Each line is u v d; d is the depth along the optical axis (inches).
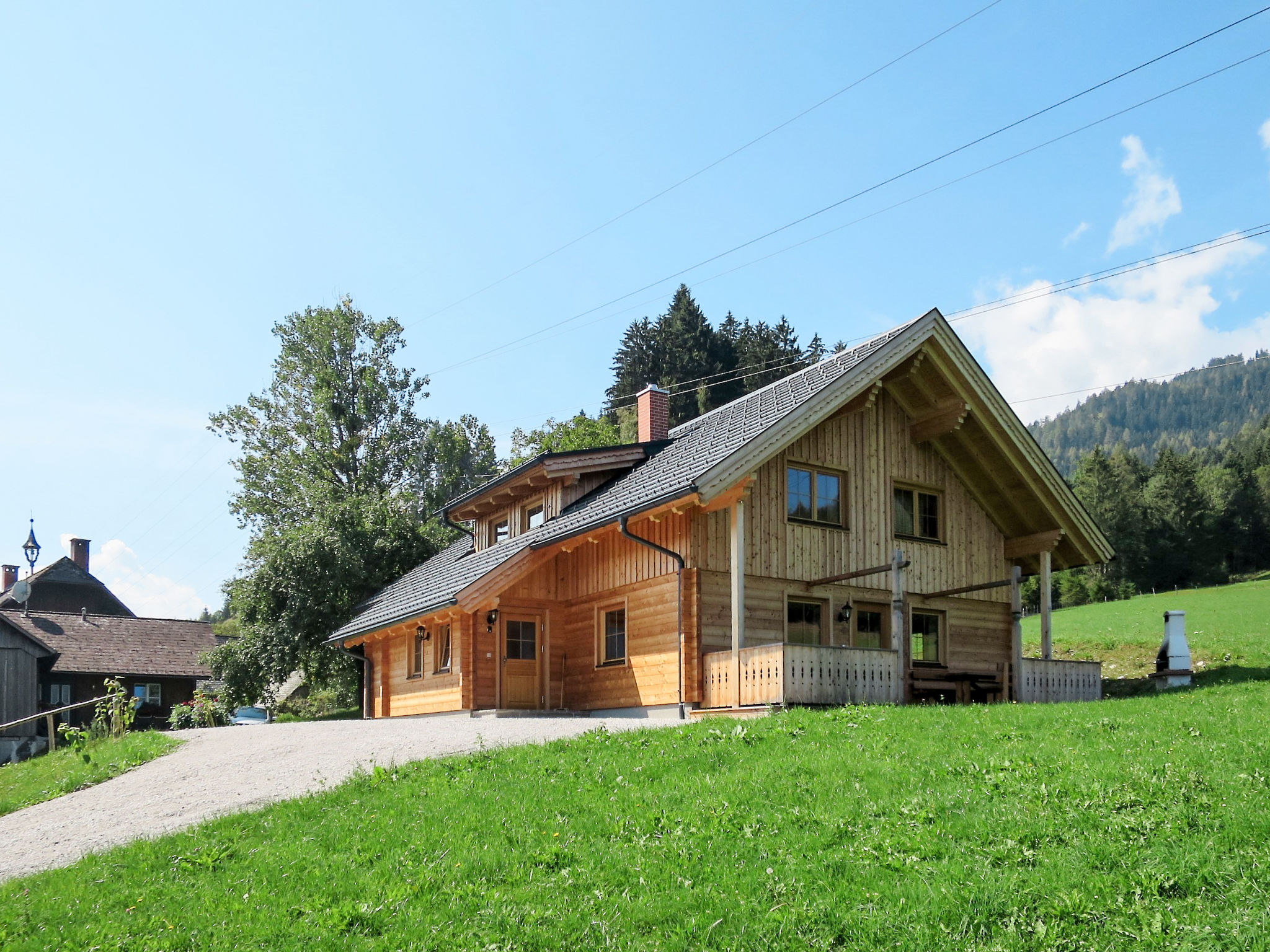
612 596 862.5
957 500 930.7
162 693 1947.6
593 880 356.2
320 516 1504.7
